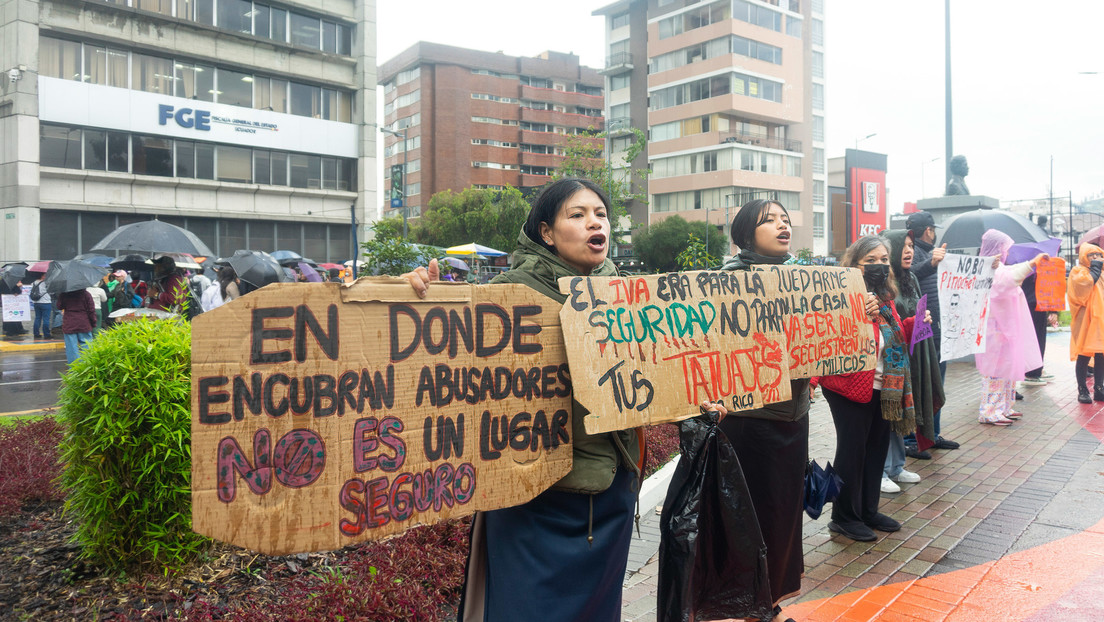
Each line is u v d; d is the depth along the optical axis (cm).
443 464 186
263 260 1236
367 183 3250
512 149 7300
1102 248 895
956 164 1420
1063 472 538
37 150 2452
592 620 208
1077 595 335
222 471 158
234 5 2883
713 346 241
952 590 345
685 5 5397
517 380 198
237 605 302
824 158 6162
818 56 6112
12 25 2411
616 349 212
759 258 300
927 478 536
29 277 2316
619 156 6000
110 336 333
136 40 2645
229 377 159
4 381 1114
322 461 168
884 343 406
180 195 2802
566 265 221
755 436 287
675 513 238
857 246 419
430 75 6962
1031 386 934
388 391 178
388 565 330
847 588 350
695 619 258
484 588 213
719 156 5181
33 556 342
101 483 317
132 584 313
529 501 204
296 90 3094
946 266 582
